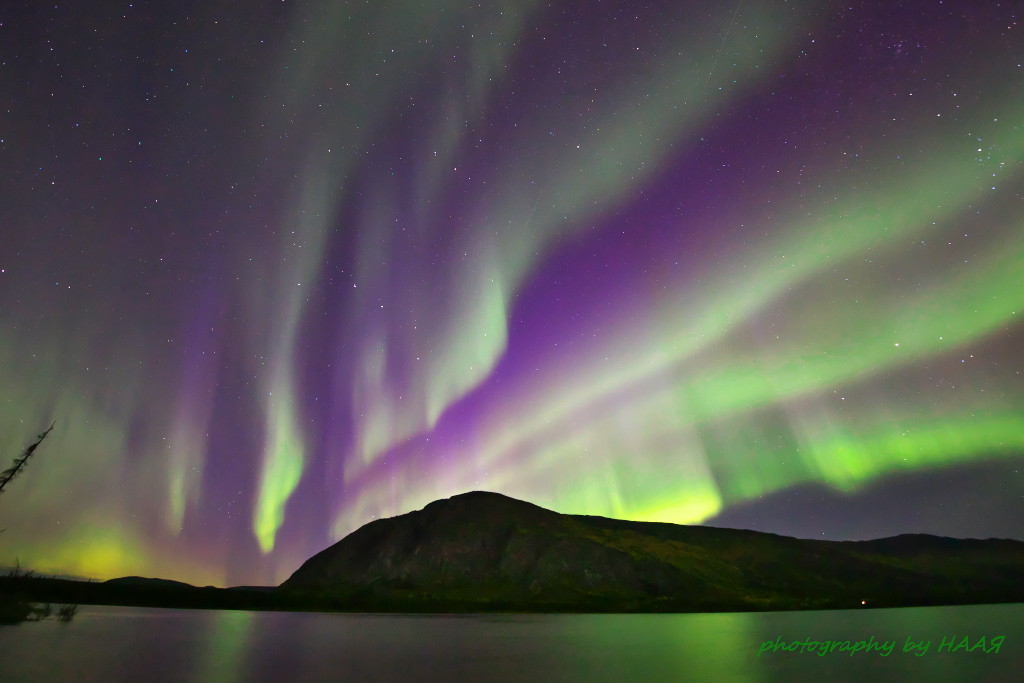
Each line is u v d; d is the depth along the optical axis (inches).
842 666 813.2
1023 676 725.9
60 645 845.2
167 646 914.7
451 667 769.6
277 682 618.8
